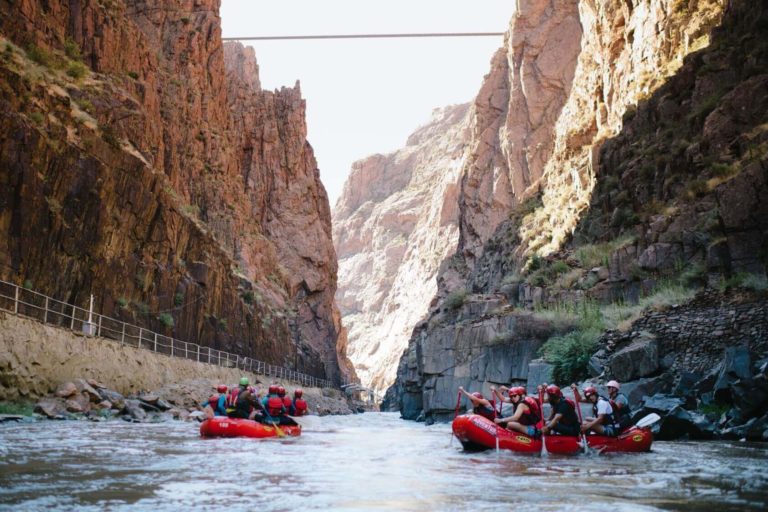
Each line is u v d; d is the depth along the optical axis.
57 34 46.12
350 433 26.70
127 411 27.95
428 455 15.74
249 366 61.44
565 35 98.81
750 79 31.12
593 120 52.78
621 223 36.34
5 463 12.24
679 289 27.09
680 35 40.97
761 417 18.00
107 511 8.34
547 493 9.88
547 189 57.84
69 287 33.91
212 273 53.62
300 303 100.81
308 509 8.62
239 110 103.38
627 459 14.30
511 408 19.88
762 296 23.16
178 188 62.97
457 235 193.88
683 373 21.88
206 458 14.07
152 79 58.59
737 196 25.77
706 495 9.62
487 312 37.38
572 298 32.81
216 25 88.44
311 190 108.12
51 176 32.41
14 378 24.08
